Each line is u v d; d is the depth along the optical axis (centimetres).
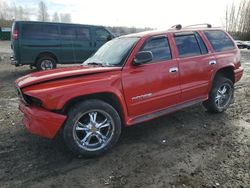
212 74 533
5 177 349
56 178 346
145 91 433
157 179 339
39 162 385
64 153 409
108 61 442
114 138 406
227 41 587
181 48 492
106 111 392
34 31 1075
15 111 619
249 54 2466
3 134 482
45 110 361
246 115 569
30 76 411
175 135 470
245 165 368
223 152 405
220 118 551
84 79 381
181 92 484
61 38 1130
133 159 390
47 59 1114
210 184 327
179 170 359
